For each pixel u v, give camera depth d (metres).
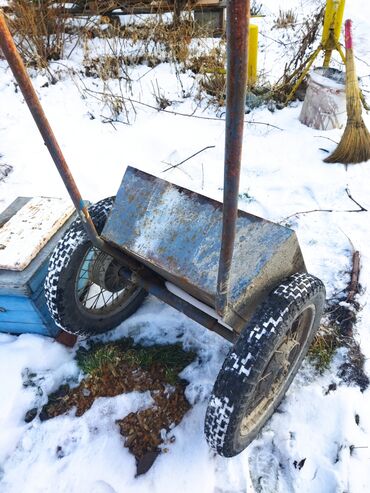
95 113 4.23
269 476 1.72
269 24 6.39
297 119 4.02
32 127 4.05
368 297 2.36
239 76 0.80
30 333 2.24
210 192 3.23
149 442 1.80
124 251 1.78
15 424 1.91
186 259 1.54
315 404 1.91
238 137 0.89
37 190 3.34
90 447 1.80
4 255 1.99
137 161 3.64
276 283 1.53
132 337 2.23
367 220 2.85
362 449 1.75
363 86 4.51
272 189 3.22
